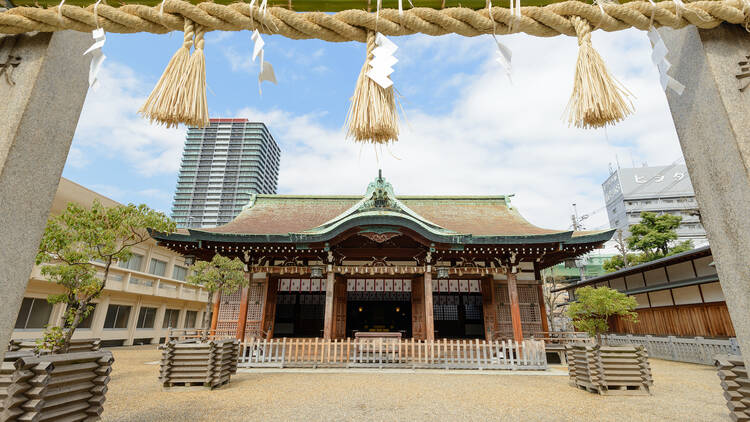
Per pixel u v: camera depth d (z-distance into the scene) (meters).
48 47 1.82
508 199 18.70
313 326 19.48
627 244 27.73
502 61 1.57
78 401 3.71
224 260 14.15
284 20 1.54
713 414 5.99
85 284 8.15
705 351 13.27
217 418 5.63
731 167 1.64
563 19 1.58
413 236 12.52
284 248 13.12
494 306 13.65
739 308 1.57
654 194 54.81
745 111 1.66
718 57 1.76
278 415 5.86
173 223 8.74
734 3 1.65
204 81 1.56
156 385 8.29
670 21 1.62
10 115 1.69
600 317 13.67
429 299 12.77
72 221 7.79
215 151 102.38
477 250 13.23
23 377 3.22
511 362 11.22
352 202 18.89
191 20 1.56
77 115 2.01
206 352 7.95
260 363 11.31
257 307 13.59
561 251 13.31
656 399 7.09
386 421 5.62
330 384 8.59
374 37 1.60
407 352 11.55
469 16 1.53
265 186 106.00
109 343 23.70
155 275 27.36
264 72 1.47
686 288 16.12
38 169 1.77
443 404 6.66
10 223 1.63
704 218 1.78
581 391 7.87
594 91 1.49
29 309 18.31
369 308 21.03
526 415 5.96
